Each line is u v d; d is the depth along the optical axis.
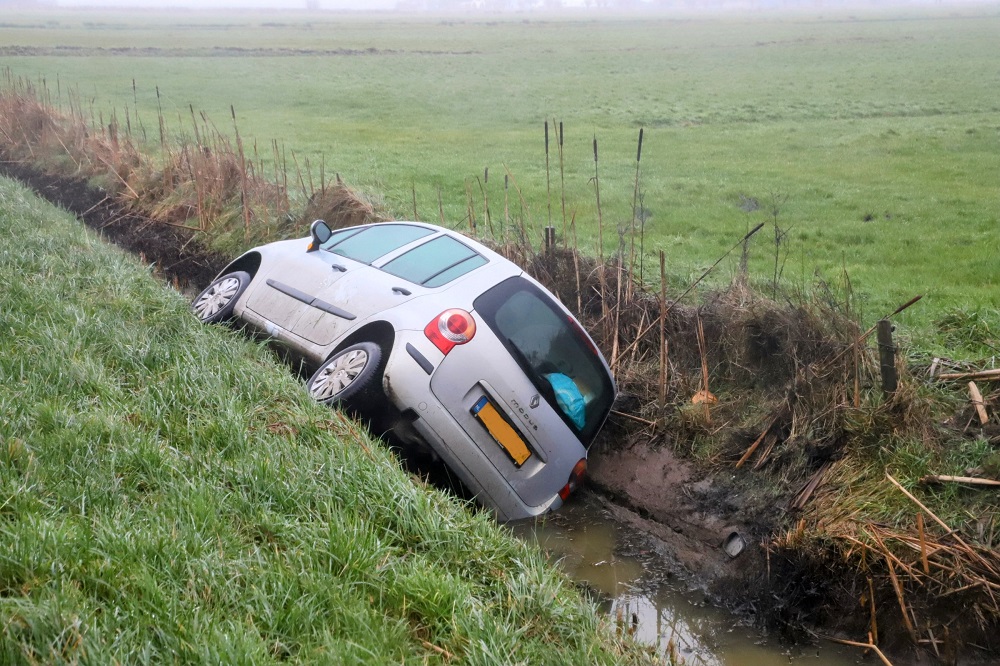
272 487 4.20
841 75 46.06
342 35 95.25
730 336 7.13
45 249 7.94
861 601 4.73
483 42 82.75
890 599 4.66
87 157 15.03
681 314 7.69
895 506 5.02
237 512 3.99
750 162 21.75
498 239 9.64
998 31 85.19
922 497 5.02
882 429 5.51
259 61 55.06
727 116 31.34
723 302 7.49
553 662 3.54
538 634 3.74
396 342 5.71
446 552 4.12
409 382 5.50
